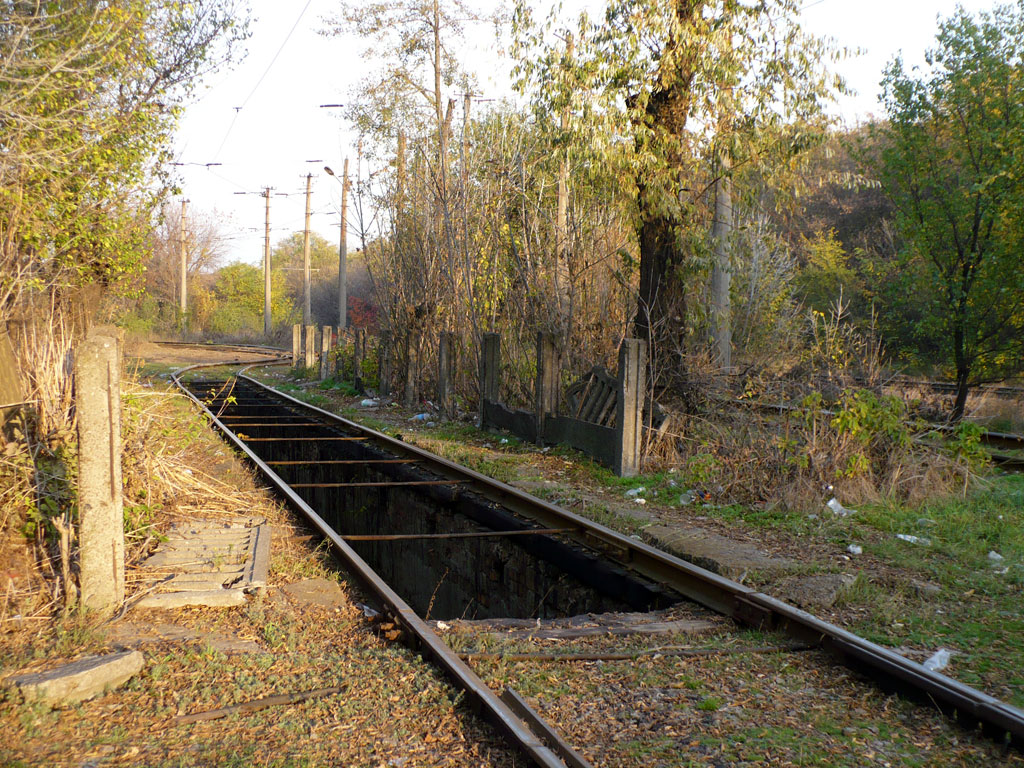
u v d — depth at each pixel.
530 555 8.61
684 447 11.15
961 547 7.26
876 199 35.44
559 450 12.45
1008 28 14.58
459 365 17.36
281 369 34.47
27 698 4.06
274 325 60.41
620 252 12.96
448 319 18.27
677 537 7.62
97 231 11.23
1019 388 18.56
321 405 21.05
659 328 12.16
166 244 67.06
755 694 4.59
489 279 17.22
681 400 11.97
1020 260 14.57
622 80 11.49
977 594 6.18
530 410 14.52
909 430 9.62
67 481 6.44
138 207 12.14
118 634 5.06
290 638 5.15
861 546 7.30
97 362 5.25
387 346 21.39
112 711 4.14
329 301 64.50
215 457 11.03
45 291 8.88
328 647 5.16
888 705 4.44
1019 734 3.87
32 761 3.60
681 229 11.87
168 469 8.23
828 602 5.94
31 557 5.99
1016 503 8.68
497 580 9.32
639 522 8.23
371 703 4.32
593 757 3.89
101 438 5.30
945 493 8.80
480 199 17.34
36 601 5.38
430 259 18.95
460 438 14.51
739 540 7.58
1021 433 14.74
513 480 10.44
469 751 3.85
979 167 15.08
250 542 7.05
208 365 34.06
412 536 7.98
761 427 10.23
